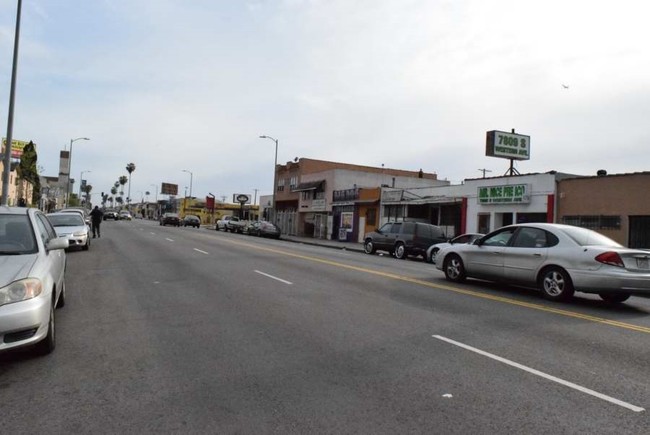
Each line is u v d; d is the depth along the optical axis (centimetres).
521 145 3019
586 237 1023
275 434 390
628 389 496
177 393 470
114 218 8456
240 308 862
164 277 1234
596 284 944
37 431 391
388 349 623
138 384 493
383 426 405
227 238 3272
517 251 1092
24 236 646
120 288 1059
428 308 896
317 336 679
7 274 538
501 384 504
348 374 528
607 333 732
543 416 428
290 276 1297
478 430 399
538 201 2464
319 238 4684
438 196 3134
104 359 570
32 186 6000
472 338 686
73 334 679
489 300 998
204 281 1173
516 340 680
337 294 1026
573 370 553
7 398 455
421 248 2408
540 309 914
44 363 554
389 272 1473
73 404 443
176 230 4344
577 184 2306
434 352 613
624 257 938
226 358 578
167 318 780
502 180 2675
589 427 408
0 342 507
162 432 392
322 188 4694
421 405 448
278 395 468
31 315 525
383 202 3703
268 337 671
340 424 408
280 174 5903
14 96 2166
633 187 2092
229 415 423
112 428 397
